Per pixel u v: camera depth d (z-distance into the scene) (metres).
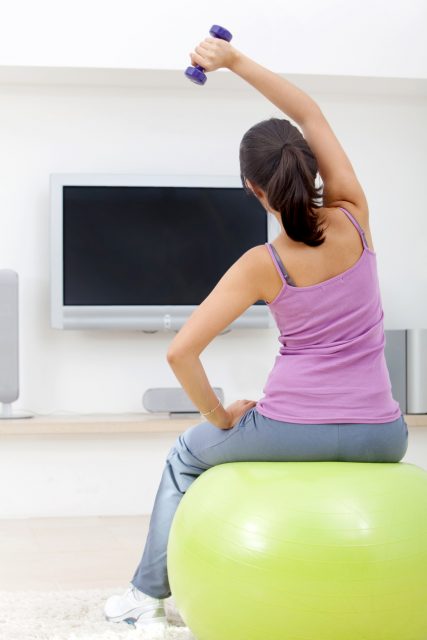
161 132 4.68
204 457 2.12
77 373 4.61
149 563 2.28
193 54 2.05
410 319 4.85
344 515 1.77
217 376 4.70
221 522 1.86
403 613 1.78
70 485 4.42
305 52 4.36
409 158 4.86
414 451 4.58
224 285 1.93
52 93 4.60
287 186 1.87
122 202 4.54
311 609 1.76
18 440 4.38
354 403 1.91
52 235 4.46
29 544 3.69
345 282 1.91
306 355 1.93
